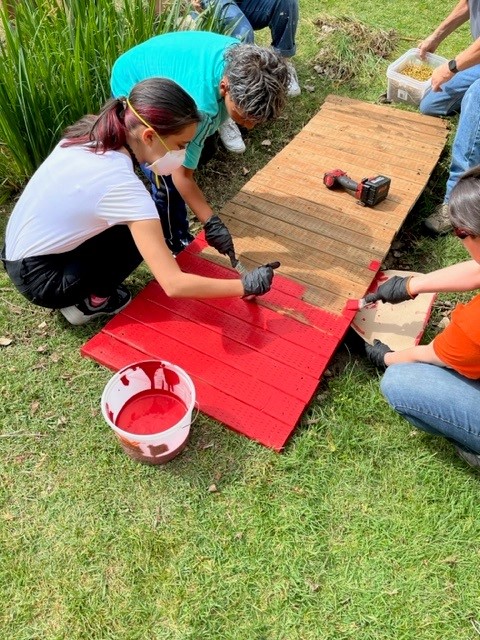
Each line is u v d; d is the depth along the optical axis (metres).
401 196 3.07
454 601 1.89
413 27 4.78
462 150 2.99
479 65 3.46
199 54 2.29
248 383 2.35
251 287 2.26
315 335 2.49
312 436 2.28
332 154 3.34
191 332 2.52
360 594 1.90
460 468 2.20
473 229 1.64
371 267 2.73
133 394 2.30
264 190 3.12
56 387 2.45
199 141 2.38
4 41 3.35
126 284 2.88
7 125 2.94
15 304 2.79
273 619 1.84
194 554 1.97
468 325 1.80
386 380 2.15
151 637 1.80
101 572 1.93
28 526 2.04
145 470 2.18
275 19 3.82
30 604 1.87
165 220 2.92
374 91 4.23
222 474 2.16
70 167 2.10
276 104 2.08
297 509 2.08
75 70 2.97
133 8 3.35
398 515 2.08
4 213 3.24
